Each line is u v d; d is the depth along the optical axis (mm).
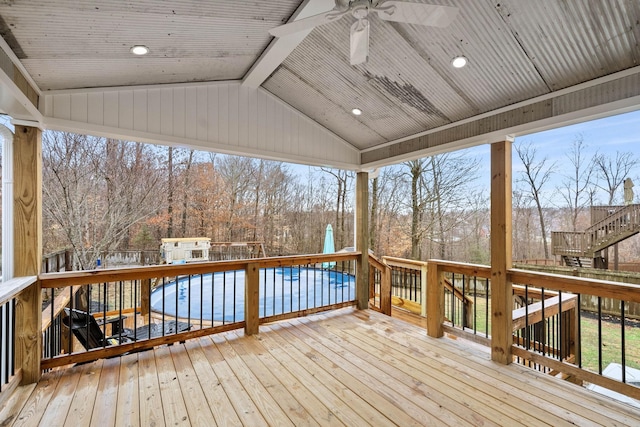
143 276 3045
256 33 2773
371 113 3891
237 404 2229
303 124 4395
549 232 10609
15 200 2461
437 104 3301
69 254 7574
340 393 2385
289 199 13219
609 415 2102
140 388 2439
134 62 2717
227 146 3750
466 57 2596
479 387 2477
